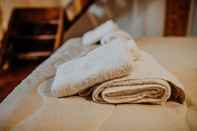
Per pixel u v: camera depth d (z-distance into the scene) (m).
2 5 2.48
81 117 0.64
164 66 1.02
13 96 0.78
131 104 0.71
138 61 0.88
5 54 2.26
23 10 2.50
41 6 2.62
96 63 0.81
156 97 0.71
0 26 2.48
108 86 0.72
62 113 0.65
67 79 0.77
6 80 1.98
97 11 2.47
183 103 0.71
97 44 1.43
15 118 0.64
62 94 0.75
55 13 2.55
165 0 2.34
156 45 1.38
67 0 2.64
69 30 2.53
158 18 2.42
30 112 0.67
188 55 1.18
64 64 0.94
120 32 1.40
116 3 2.44
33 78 0.92
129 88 0.71
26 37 2.40
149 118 0.63
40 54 2.40
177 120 0.62
